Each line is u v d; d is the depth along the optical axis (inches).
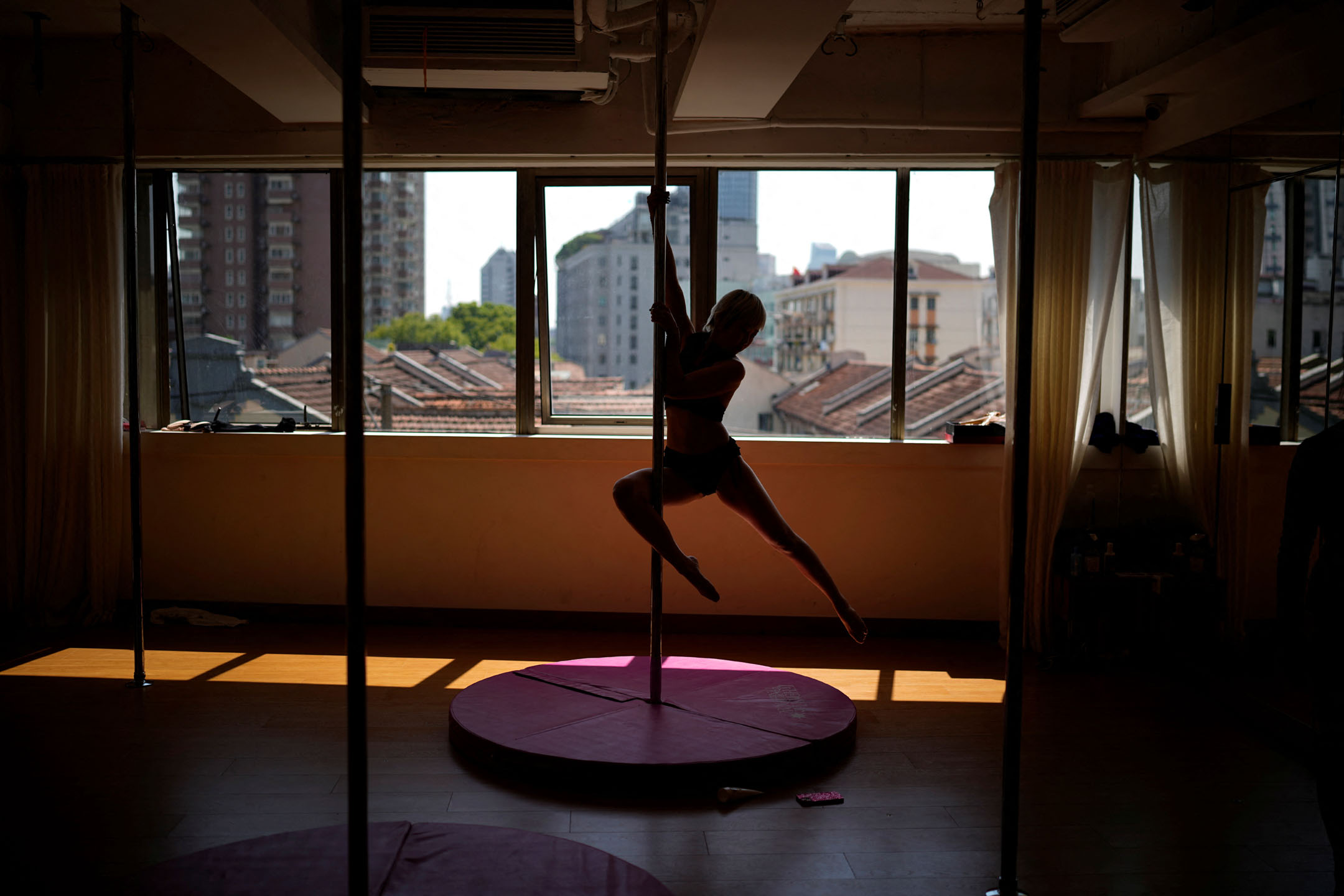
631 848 109.0
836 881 102.4
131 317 164.1
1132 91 185.9
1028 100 96.8
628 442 214.1
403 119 210.1
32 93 212.2
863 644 208.4
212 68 173.3
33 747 139.7
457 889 92.1
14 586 214.4
